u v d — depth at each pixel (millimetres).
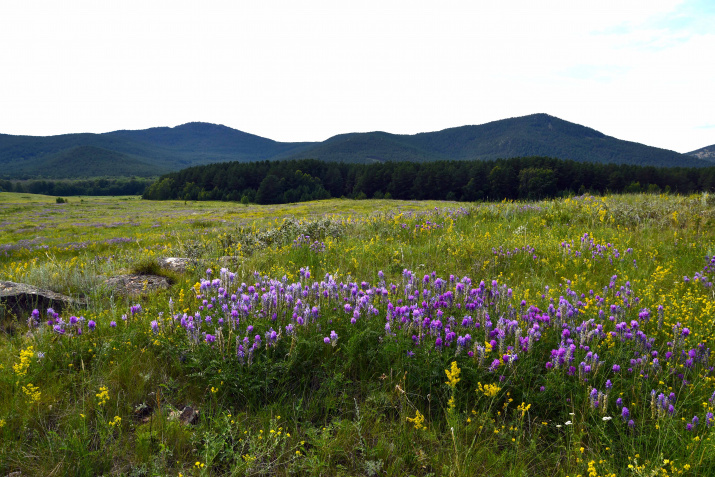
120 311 4633
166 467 2541
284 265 7305
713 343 3918
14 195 134125
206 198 118938
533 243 8008
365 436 2895
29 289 5230
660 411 2830
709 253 6645
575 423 2932
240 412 3061
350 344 3594
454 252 7566
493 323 4062
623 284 5707
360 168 126500
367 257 7551
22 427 2785
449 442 2803
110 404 3039
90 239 26672
